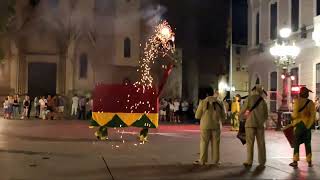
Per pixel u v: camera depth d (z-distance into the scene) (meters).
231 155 13.04
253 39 33.88
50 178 9.05
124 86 16.56
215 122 10.93
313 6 25.48
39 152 13.04
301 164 11.35
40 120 31.69
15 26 40.56
